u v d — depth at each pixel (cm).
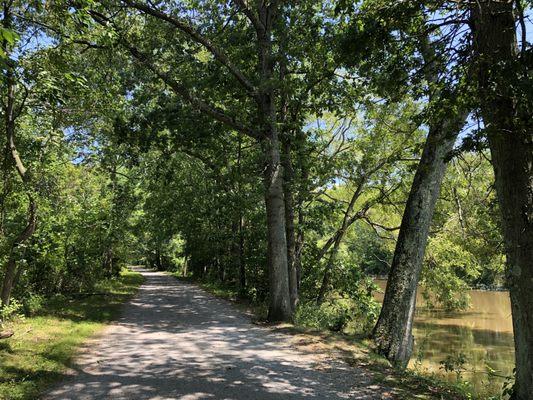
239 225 2259
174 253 5453
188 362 796
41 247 1098
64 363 754
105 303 1645
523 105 482
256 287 1964
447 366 936
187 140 1564
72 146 1080
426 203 1066
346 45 705
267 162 1356
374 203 1914
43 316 1176
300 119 1680
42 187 953
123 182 2431
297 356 859
